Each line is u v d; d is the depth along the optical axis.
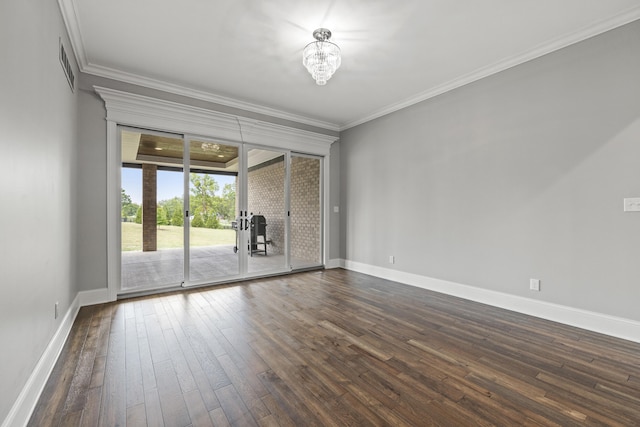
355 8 2.29
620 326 2.40
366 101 4.18
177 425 1.42
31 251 1.56
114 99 3.27
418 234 4.03
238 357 2.07
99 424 1.42
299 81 3.55
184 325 2.63
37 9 1.66
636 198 2.32
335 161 5.37
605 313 2.48
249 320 2.76
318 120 4.98
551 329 2.57
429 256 3.89
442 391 1.70
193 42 2.74
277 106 4.37
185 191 3.87
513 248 3.06
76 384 1.74
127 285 3.49
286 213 4.82
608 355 2.12
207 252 4.06
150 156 3.65
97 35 2.62
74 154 2.87
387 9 2.29
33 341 1.57
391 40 2.71
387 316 2.88
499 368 1.95
